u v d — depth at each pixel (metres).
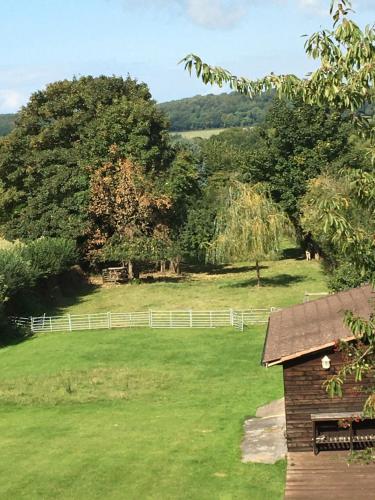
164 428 24.70
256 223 54.41
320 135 67.75
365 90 9.34
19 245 54.41
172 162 66.12
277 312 26.23
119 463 21.22
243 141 146.00
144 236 61.06
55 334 44.31
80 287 61.81
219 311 46.22
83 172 60.47
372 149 9.59
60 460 21.84
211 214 69.12
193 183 66.88
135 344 39.88
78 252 60.69
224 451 21.73
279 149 69.25
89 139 61.88
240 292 55.19
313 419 19.77
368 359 10.73
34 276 48.72
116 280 63.59
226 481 19.19
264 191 60.12
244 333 41.47
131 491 18.97
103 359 36.66
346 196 9.91
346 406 20.12
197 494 18.44
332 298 25.77
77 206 60.41
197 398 28.78
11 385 32.22
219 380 31.52
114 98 66.44
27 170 61.22
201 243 65.44
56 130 62.78
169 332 42.94
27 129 64.88
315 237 49.22
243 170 70.81
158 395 29.64
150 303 52.59
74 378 32.88
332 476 18.39
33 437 24.55
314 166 67.06
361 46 9.19
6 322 43.66
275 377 31.50
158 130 65.69
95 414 27.23
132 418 26.36
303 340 20.64
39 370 35.06
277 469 19.67
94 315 47.81
